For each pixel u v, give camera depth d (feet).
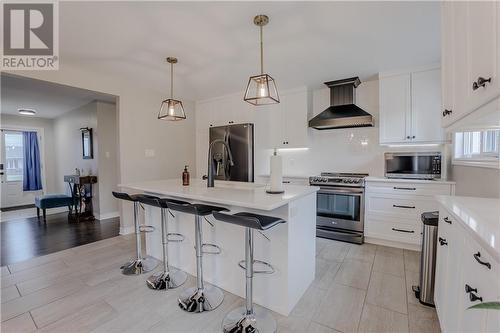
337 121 11.36
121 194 8.28
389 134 10.53
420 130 9.93
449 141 9.44
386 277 7.71
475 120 3.88
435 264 6.06
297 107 12.92
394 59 9.38
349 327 5.51
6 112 18.70
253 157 13.84
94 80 10.98
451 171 9.59
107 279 7.72
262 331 5.36
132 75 11.28
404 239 9.78
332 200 11.25
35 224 14.24
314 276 7.63
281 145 13.39
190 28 7.21
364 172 12.25
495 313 2.65
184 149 15.53
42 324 5.67
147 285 7.34
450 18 4.50
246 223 4.89
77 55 9.04
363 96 12.16
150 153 13.50
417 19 6.71
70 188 17.12
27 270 8.35
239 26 7.10
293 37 7.73
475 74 3.36
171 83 11.64
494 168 5.46
